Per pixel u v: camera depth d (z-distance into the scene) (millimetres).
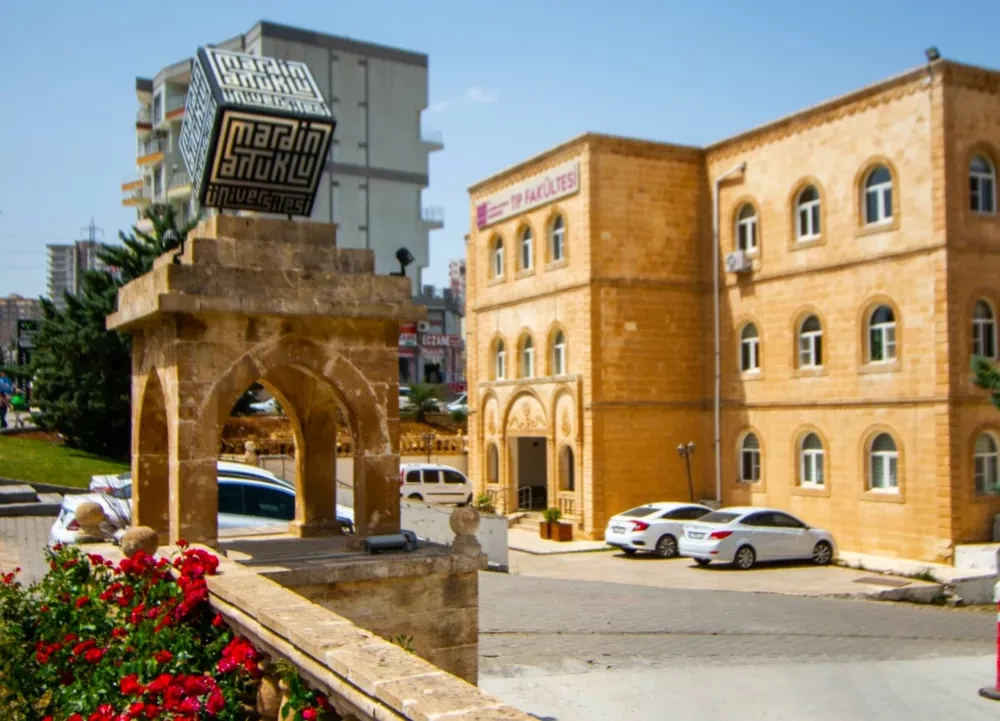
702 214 33250
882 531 27000
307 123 9281
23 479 25453
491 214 37344
